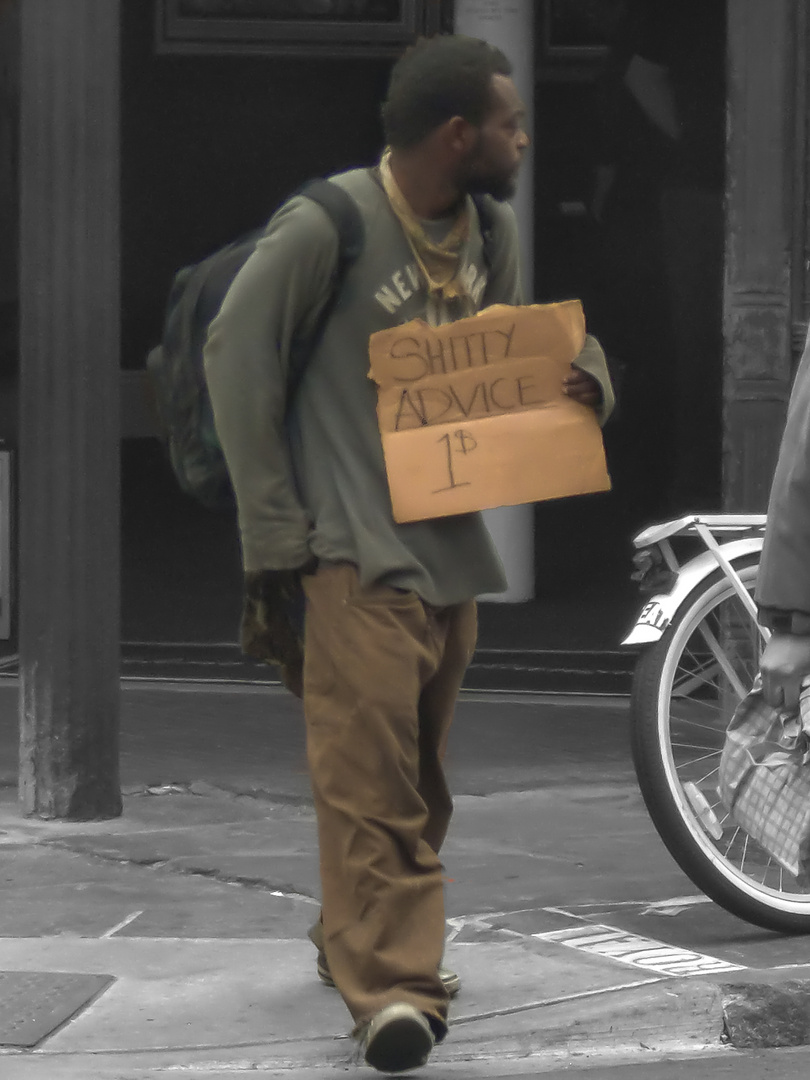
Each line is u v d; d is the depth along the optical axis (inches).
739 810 735.1
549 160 1619.1
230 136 1674.5
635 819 923.4
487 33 1492.4
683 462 1624.0
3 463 1362.0
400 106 566.3
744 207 1050.7
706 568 765.9
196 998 655.8
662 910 768.3
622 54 1593.3
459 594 581.3
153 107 1673.2
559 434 582.2
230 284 572.7
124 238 1676.9
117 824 908.6
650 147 1606.8
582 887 800.9
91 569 905.5
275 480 561.6
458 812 936.9
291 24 1587.1
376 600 562.6
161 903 775.7
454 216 582.9
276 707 1191.6
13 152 1551.4
